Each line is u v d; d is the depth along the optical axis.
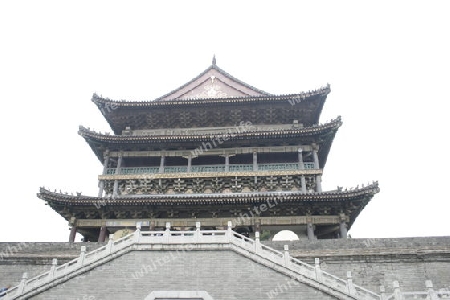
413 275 25.33
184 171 39.59
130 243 23.30
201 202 33.50
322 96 41.50
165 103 41.84
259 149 40.06
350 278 20.75
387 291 24.86
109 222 34.94
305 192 34.22
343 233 33.12
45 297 21.38
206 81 47.25
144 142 39.94
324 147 41.88
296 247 27.00
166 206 34.41
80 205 34.44
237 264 22.33
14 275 26.89
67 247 27.91
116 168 39.72
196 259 22.72
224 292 21.50
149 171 39.47
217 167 39.53
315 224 34.06
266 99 41.34
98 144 40.62
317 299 20.61
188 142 40.06
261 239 32.06
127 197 33.75
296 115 43.31
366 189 32.56
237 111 42.72
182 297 21.33
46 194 33.47
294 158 41.25
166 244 23.19
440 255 25.72
